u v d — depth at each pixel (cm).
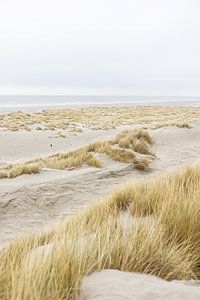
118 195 590
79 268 233
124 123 3828
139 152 1738
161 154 1795
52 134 2873
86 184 1191
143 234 332
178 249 342
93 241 300
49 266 235
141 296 218
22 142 2517
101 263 267
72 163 1452
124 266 276
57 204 1033
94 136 2820
